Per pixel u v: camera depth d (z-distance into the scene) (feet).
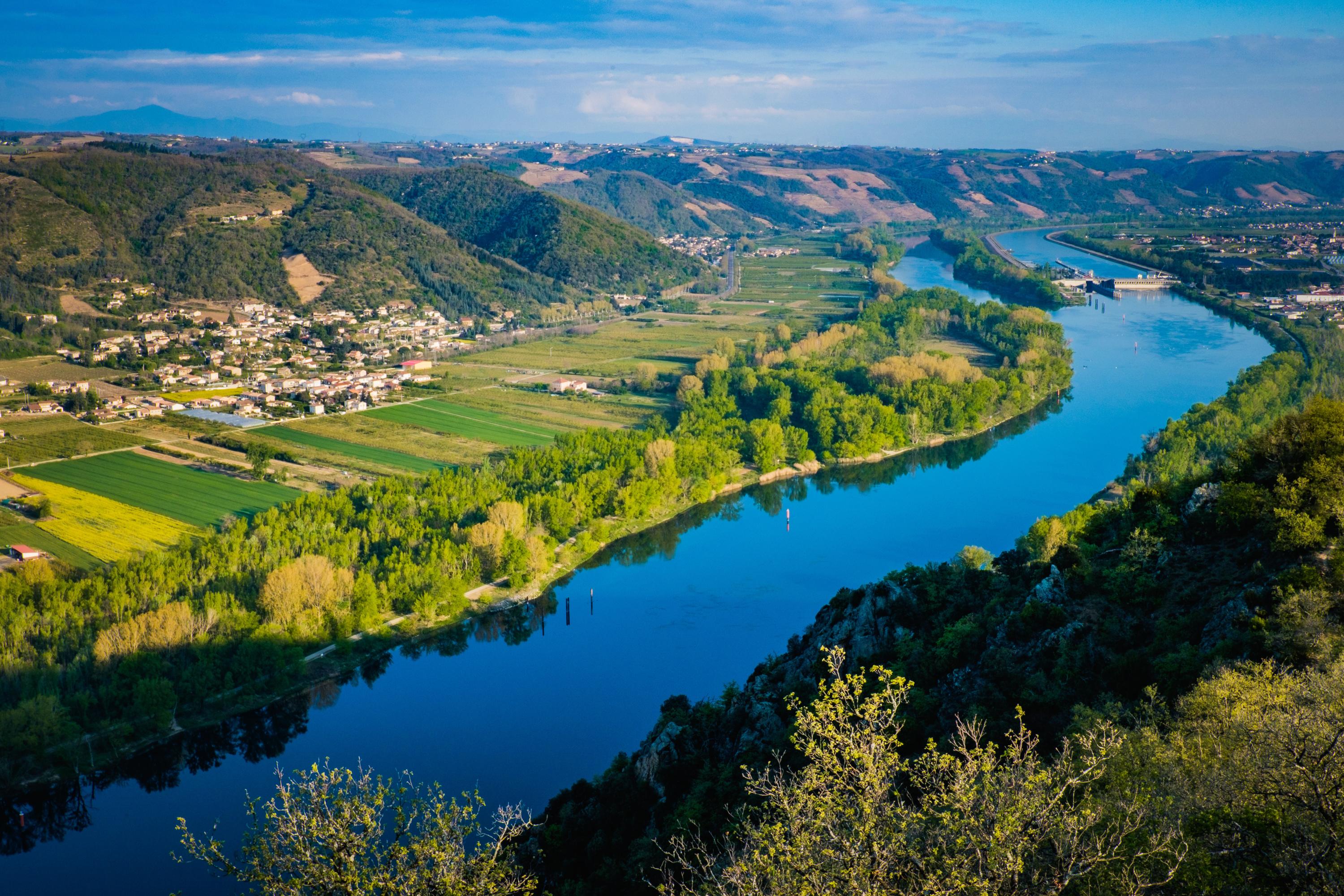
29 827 481.46
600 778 441.27
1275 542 373.61
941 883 163.94
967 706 364.58
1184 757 219.41
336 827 202.59
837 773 187.83
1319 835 176.96
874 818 173.27
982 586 474.90
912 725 355.15
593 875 353.92
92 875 444.14
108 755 522.47
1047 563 452.76
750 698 433.48
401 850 205.05
